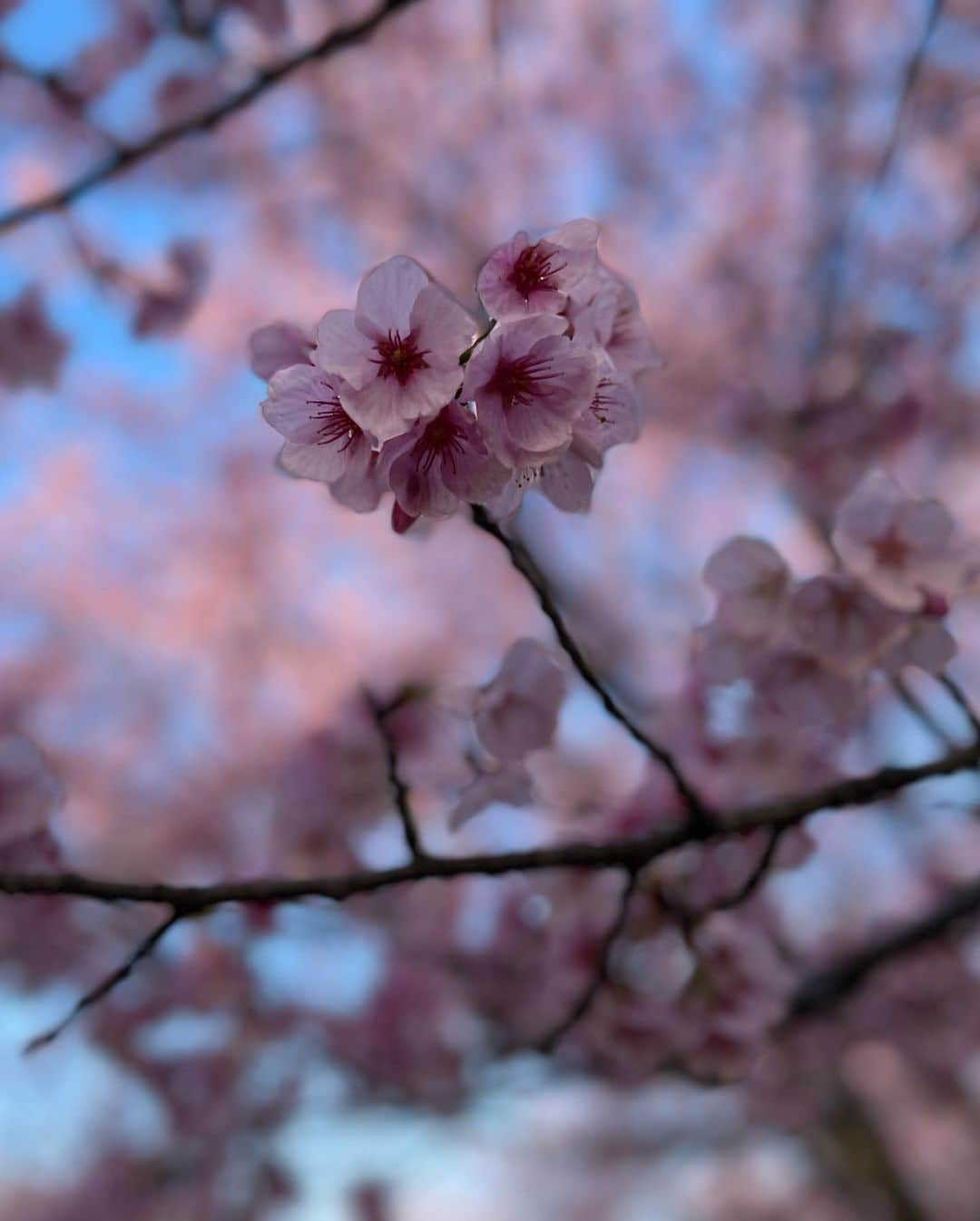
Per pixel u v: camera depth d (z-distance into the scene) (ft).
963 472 25.09
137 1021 15.07
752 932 10.08
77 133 16.19
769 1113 19.48
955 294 21.20
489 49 9.98
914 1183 21.15
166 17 12.55
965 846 19.43
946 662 7.17
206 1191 17.85
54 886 5.55
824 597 7.37
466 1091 15.25
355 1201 18.92
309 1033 15.98
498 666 7.67
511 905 14.98
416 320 4.58
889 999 16.01
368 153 29.30
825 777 9.89
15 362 13.87
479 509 5.60
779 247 29.37
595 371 4.65
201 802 27.91
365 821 11.13
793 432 23.68
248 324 31.60
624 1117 24.91
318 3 24.35
